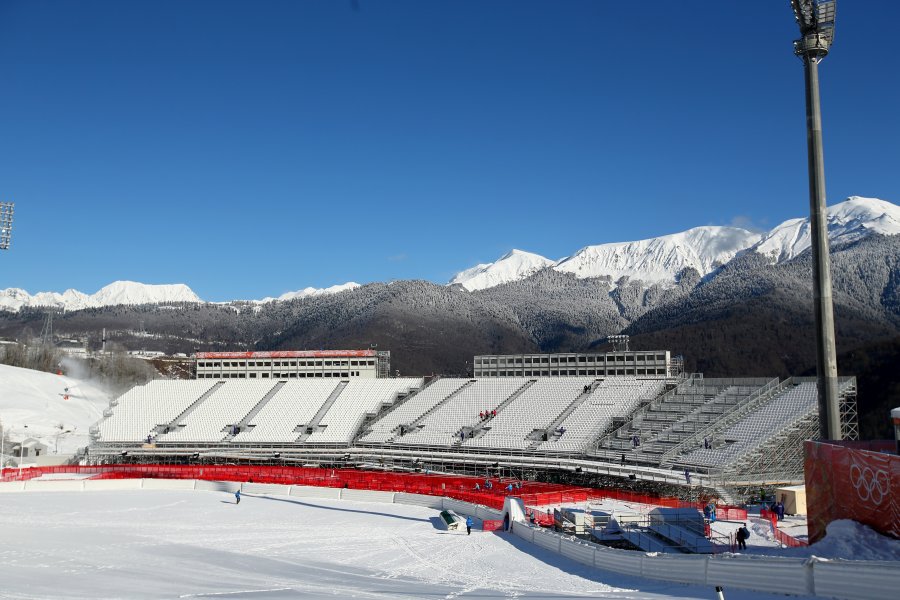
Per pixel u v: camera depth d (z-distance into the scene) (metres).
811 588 28.58
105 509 78.44
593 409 110.81
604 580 40.47
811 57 45.00
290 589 37.66
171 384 141.62
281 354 160.62
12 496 89.56
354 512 76.81
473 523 68.81
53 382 177.25
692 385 108.38
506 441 109.06
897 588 24.86
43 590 36.41
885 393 145.00
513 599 33.50
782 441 81.25
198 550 53.16
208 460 122.00
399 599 34.16
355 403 131.38
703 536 52.22
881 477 36.28
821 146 44.69
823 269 43.81
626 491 86.88
